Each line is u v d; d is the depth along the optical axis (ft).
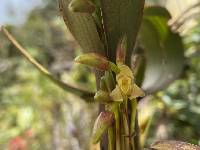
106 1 0.35
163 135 0.80
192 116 0.87
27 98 1.58
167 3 0.87
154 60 0.52
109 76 0.33
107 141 0.36
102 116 0.32
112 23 0.35
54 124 1.00
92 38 0.35
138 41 0.55
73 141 0.88
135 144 0.37
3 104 1.78
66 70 1.42
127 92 0.33
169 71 0.50
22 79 1.89
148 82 0.49
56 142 0.96
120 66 0.33
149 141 0.78
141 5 0.36
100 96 0.33
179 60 0.52
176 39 0.53
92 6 0.34
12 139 1.22
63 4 0.35
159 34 0.53
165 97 0.89
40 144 1.23
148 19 0.53
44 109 1.36
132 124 0.35
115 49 0.35
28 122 1.49
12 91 1.82
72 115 0.97
